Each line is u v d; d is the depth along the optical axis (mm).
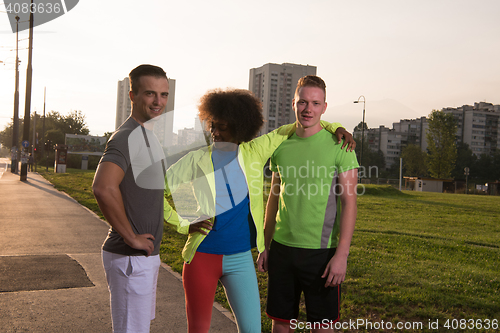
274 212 2730
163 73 2090
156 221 2041
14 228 7902
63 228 8078
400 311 3912
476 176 101938
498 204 20609
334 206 2463
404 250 7270
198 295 2268
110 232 2045
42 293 4098
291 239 2488
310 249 2447
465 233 10148
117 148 1890
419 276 5305
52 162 50938
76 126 84875
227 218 2236
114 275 1993
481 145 120438
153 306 2174
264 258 2740
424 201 20453
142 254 1979
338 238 2488
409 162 87938
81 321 3414
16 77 32969
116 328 2004
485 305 4176
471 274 5531
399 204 17562
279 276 2559
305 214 2451
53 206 11695
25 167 23266
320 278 2457
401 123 124875
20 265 5141
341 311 3912
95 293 4148
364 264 5844
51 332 3180
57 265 5199
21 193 15453
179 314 3643
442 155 67375
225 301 4000
